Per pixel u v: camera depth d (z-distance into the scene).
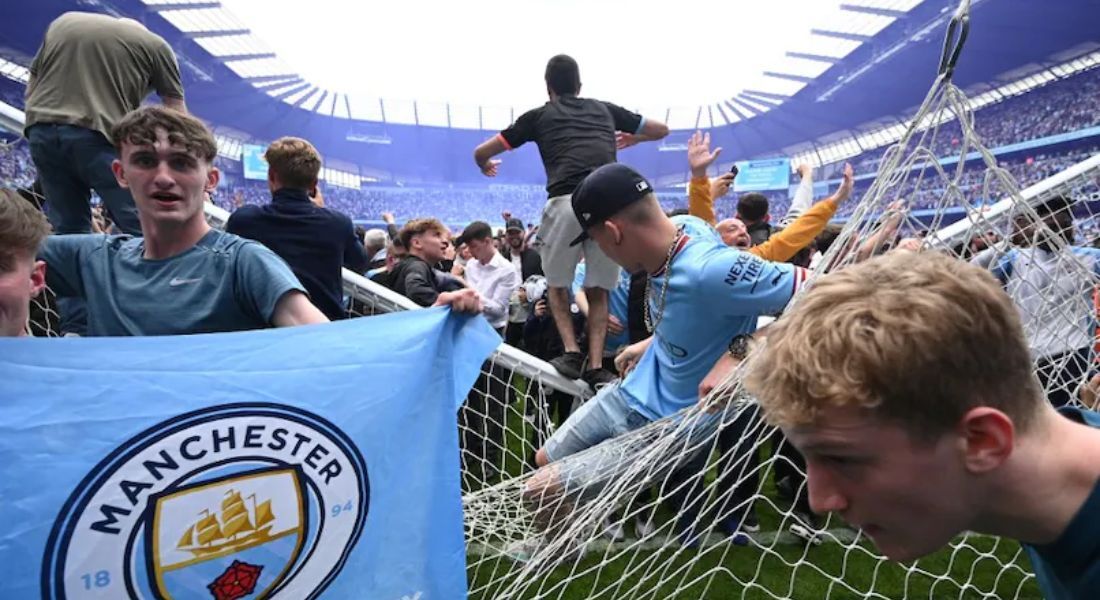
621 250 1.76
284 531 1.09
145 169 1.30
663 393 1.89
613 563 2.40
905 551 0.64
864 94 32.88
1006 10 23.00
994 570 2.41
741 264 1.55
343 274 2.19
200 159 1.36
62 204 2.22
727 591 2.25
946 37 1.38
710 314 1.65
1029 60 26.75
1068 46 25.31
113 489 0.95
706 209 2.60
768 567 2.43
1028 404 0.59
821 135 39.31
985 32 24.78
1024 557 2.50
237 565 1.04
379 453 1.20
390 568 1.20
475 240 4.20
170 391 1.00
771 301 1.51
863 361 0.54
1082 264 1.63
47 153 2.12
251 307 1.34
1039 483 0.60
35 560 0.89
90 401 0.94
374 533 1.19
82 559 0.92
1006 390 0.57
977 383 0.55
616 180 1.68
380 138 41.00
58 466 0.91
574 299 3.06
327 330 1.17
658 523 2.72
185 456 1.01
